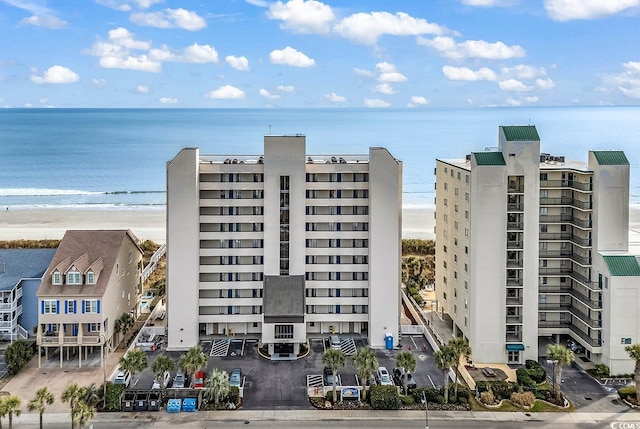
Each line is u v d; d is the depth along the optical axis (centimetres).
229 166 8319
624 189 7438
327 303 8519
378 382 7069
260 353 8019
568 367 7550
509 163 7438
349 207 8475
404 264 12762
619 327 7188
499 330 7612
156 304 9862
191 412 6325
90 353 7950
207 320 8450
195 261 8138
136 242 9256
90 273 7631
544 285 8044
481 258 7538
